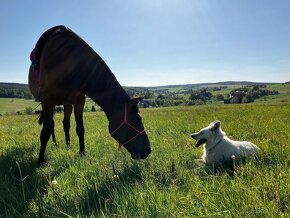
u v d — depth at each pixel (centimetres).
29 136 405
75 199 149
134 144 220
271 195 142
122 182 179
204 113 844
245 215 120
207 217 120
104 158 238
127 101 221
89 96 232
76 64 230
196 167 230
